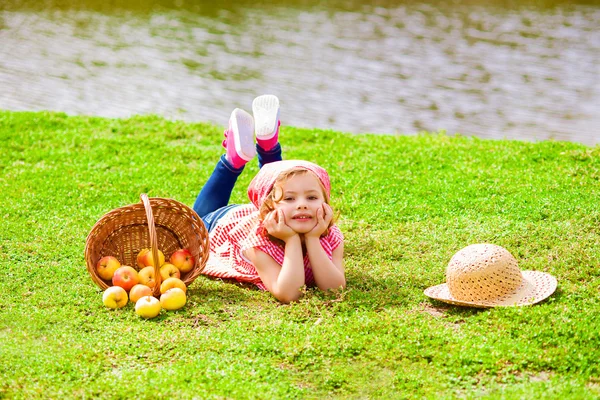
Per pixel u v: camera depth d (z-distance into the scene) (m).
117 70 20.20
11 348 4.65
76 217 7.29
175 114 15.88
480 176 8.42
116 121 11.45
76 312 5.20
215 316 5.20
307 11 31.97
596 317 4.89
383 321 4.95
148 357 4.60
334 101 17.88
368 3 34.31
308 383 4.31
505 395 4.00
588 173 8.35
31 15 28.92
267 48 24.28
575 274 5.68
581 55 23.45
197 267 5.68
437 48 24.78
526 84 19.75
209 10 31.55
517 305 5.08
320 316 5.13
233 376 4.30
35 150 9.69
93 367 4.41
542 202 7.37
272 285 5.48
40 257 6.28
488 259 5.20
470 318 5.03
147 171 8.88
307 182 5.49
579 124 15.85
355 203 7.68
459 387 4.19
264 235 5.60
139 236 6.00
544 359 4.38
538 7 33.12
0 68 19.58
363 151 9.81
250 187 5.87
